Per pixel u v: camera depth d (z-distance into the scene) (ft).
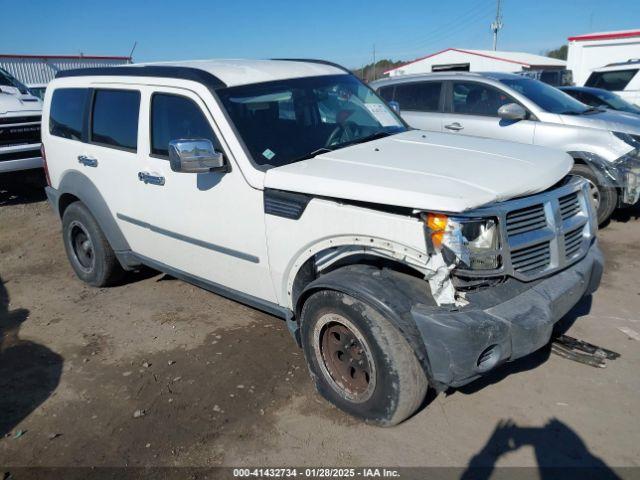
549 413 10.93
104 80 16.17
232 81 13.33
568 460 9.71
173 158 11.66
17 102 30.25
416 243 9.55
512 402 11.31
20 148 29.30
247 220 12.22
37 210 28.96
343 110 14.57
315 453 10.19
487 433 10.47
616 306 15.24
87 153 16.46
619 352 12.94
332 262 11.14
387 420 10.32
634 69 41.11
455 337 9.27
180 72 13.84
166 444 10.64
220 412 11.48
